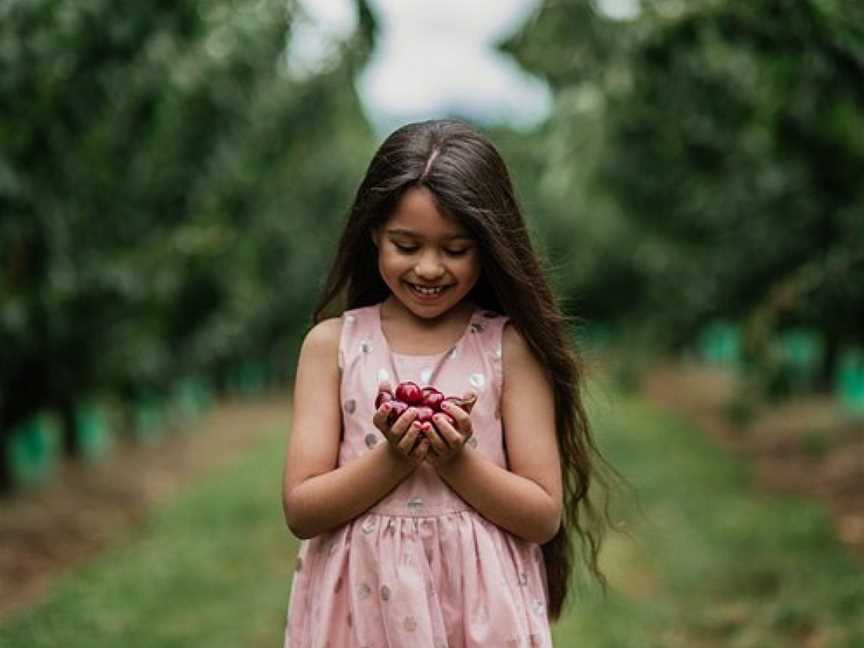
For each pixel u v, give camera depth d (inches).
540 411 83.7
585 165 344.5
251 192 415.8
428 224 78.0
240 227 409.4
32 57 201.3
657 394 568.1
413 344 83.6
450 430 73.6
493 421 82.7
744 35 192.1
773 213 337.7
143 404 396.5
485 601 78.4
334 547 80.7
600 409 117.1
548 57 250.1
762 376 315.6
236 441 431.8
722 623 176.6
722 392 524.7
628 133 320.2
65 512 276.4
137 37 219.1
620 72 236.8
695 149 320.2
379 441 81.1
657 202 410.6
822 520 237.6
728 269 377.1
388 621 78.0
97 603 196.2
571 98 277.7
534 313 83.0
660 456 351.9
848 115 219.1
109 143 260.2
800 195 313.7
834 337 331.0
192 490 313.3
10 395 277.0
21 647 171.5
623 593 197.9
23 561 231.1
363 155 564.4
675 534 238.2
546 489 81.6
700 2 188.9
